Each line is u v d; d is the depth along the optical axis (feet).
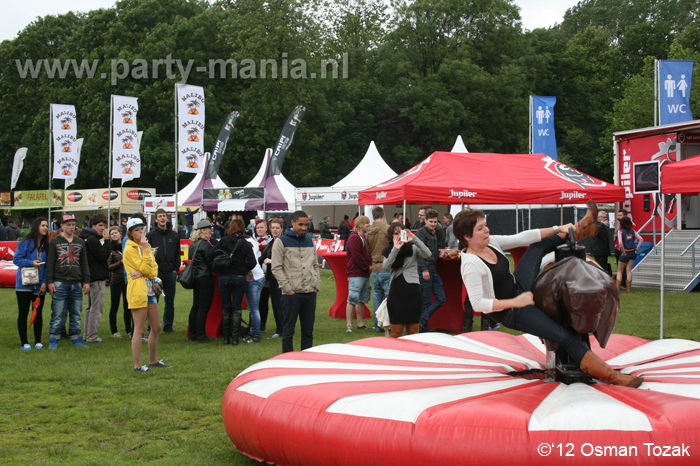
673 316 34.99
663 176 27.43
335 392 12.35
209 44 126.00
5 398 19.79
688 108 51.96
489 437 10.23
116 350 27.68
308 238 23.12
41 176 140.97
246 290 29.73
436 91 134.72
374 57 155.22
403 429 10.80
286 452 12.23
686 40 159.02
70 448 15.11
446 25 141.90
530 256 13.69
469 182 38.83
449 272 31.91
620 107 131.95
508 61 141.90
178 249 32.76
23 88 143.02
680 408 10.50
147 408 18.38
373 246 31.07
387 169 78.38
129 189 117.91
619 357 16.29
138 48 124.67
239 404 13.51
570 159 146.61
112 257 31.09
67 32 147.54
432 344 17.81
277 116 123.54
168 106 120.26
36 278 27.50
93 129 121.60
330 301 44.75
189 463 13.99
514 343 17.99
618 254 49.49
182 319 37.22
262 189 76.59
